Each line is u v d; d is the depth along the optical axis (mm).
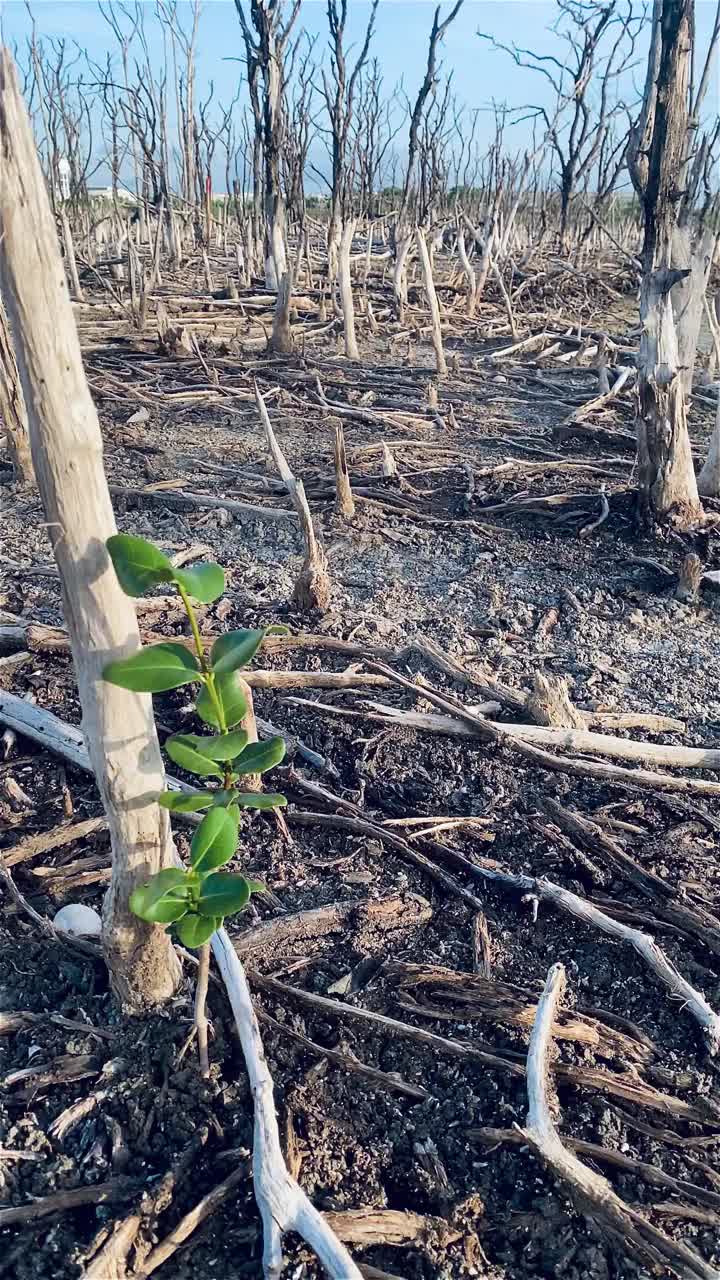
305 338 9859
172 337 8641
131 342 8961
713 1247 1831
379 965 2371
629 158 4379
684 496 4848
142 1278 1743
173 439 6582
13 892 2484
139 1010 2135
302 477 5777
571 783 3000
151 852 1924
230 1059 2070
